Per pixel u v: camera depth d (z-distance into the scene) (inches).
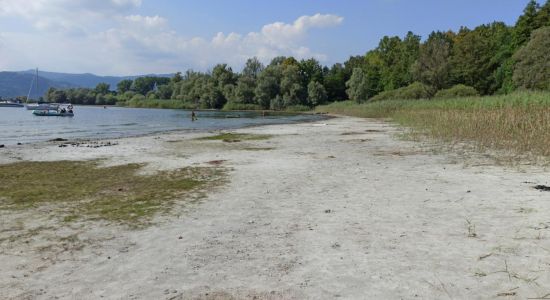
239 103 4576.8
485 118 924.6
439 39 4028.1
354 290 202.8
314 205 373.7
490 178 477.4
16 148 883.4
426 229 294.2
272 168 593.0
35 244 282.5
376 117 2331.4
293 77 4493.1
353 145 893.8
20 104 5280.5
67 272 234.5
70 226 323.9
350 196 405.4
